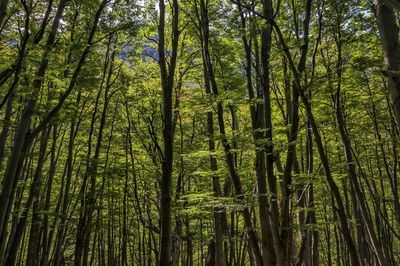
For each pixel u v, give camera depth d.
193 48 14.95
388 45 2.05
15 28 9.01
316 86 8.54
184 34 13.85
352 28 8.76
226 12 10.22
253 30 8.06
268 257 7.41
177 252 12.76
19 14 8.66
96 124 16.28
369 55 9.81
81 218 13.38
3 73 7.29
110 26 10.39
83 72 9.20
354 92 10.98
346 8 8.30
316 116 11.21
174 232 13.14
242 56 11.22
